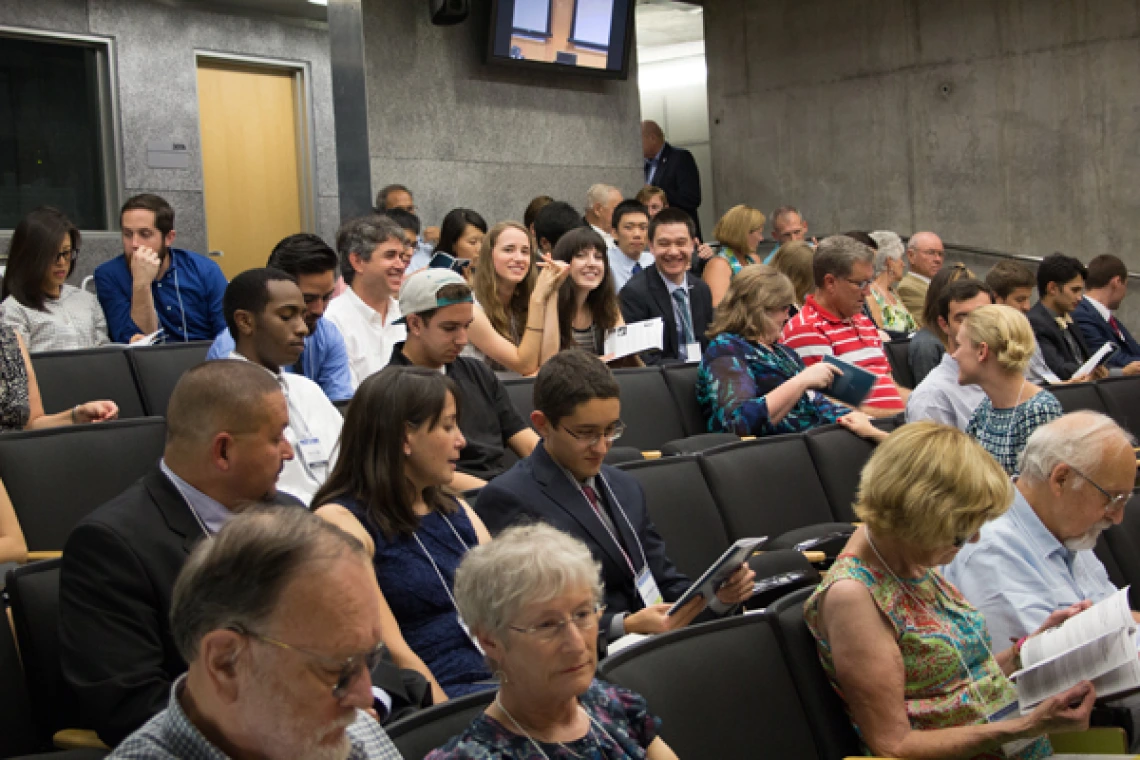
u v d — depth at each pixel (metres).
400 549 2.47
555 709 1.67
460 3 8.44
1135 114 9.73
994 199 10.48
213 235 9.10
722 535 3.55
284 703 1.19
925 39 10.74
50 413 4.34
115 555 2.11
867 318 5.13
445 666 2.43
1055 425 2.69
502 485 2.82
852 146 11.23
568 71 9.40
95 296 5.49
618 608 2.81
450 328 3.68
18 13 7.86
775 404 4.35
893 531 2.15
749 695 2.13
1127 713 2.41
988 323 3.67
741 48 11.90
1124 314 9.90
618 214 7.17
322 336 4.39
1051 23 10.09
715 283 7.19
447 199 8.80
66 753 1.98
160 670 2.09
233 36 9.11
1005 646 2.55
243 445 2.19
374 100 8.34
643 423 4.75
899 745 2.09
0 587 2.80
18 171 7.97
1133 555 3.36
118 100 8.43
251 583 1.18
